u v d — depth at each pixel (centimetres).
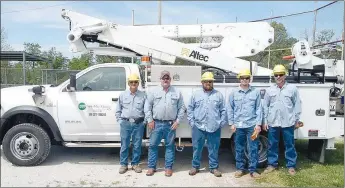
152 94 529
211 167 550
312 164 605
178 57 675
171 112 527
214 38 768
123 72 592
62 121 579
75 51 673
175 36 742
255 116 530
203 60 677
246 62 684
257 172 556
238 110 530
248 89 529
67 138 587
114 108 577
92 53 682
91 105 576
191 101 533
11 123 607
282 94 536
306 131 579
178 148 595
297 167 585
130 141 557
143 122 548
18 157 570
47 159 629
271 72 721
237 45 725
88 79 590
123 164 551
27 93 586
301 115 578
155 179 522
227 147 671
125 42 667
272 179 521
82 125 580
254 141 532
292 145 546
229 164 623
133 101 533
